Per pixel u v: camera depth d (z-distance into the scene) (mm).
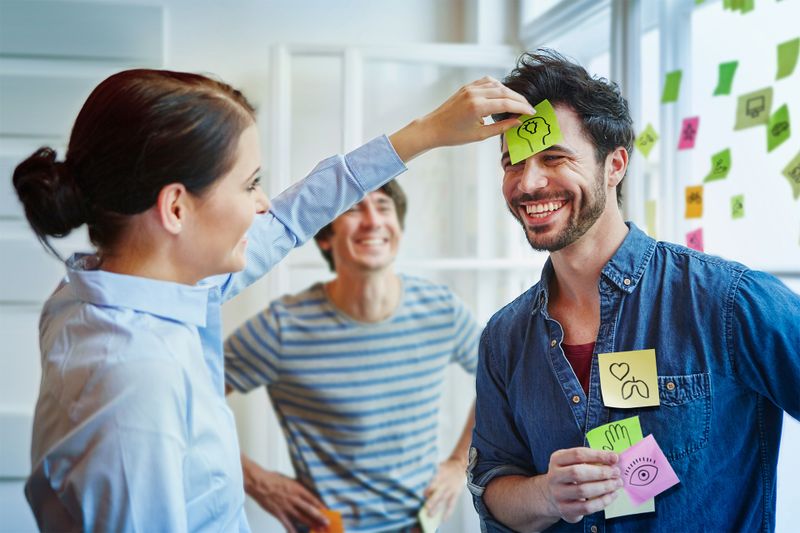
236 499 987
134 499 815
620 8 1908
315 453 1964
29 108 2504
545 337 1141
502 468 1185
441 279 2721
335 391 1937
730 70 1545
